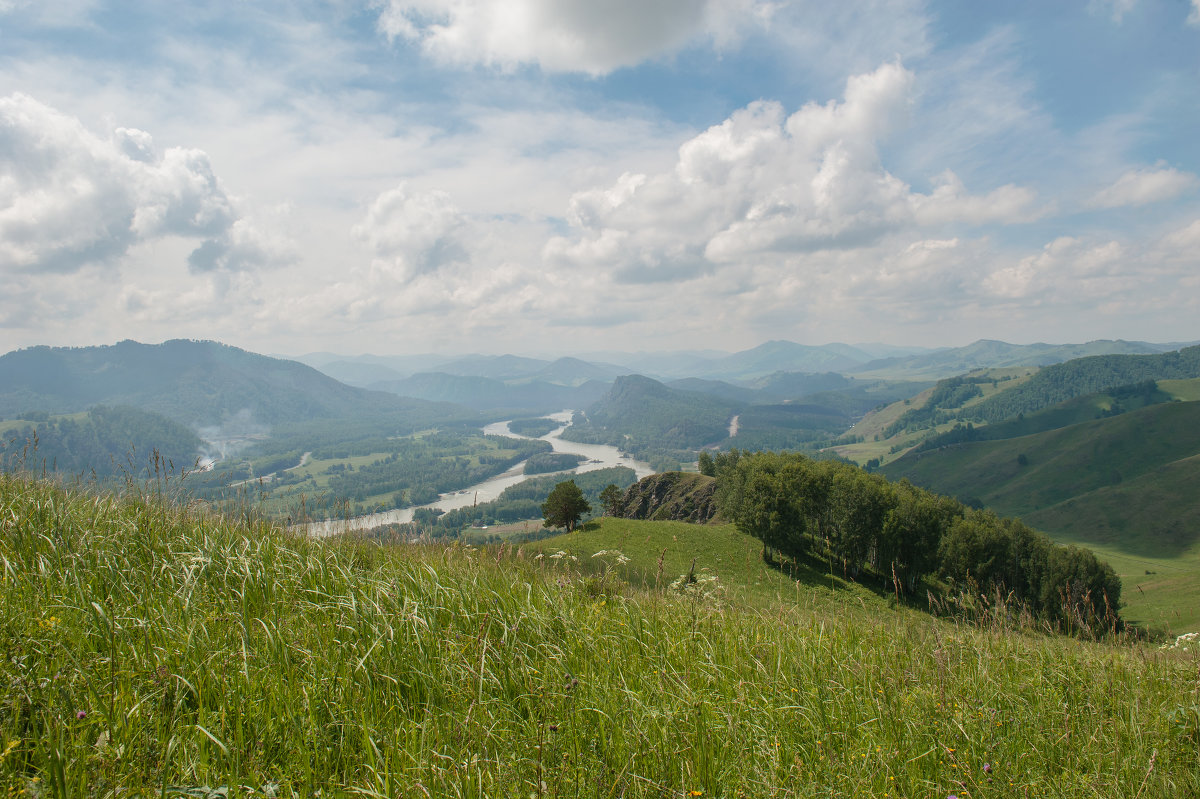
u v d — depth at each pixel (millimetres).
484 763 3178
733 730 3758
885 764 3572
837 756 3645
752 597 7578
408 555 7117
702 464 128375
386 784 2863
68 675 3402
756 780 3301
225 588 5355
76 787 2594
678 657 5051
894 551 55656
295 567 6027
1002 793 3312
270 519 7750
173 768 2881
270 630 4336
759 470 70562
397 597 5281
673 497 117500
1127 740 4305
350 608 4973
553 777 3068
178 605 4754
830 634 6262
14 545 5715
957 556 56719
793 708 4277
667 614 6324
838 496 59438
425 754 3270
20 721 3010
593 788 3049
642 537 59594
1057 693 5160
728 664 5133
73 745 2781
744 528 62469
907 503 59188
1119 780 3623
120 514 6945
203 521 7242
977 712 4316
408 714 3789
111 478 7828
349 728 3441
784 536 54031
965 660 5836
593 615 5836
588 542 57750
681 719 3891
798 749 3746
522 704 4078
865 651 5758
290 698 3572
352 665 4098
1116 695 5270
